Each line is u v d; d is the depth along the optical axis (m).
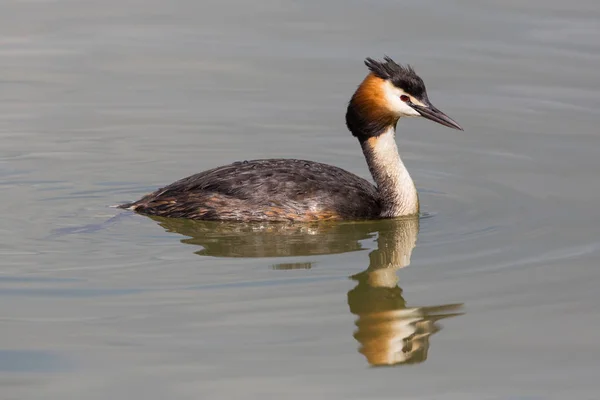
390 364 11.03
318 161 18.53
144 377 10.64
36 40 24.19
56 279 13.10
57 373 10.71
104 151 18.73
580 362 11.07
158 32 24.66
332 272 13.49
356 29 24.50
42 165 17.97
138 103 21.02
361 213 15.45
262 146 19.09
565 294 12.75
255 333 11.66
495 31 24.25
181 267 13.59
